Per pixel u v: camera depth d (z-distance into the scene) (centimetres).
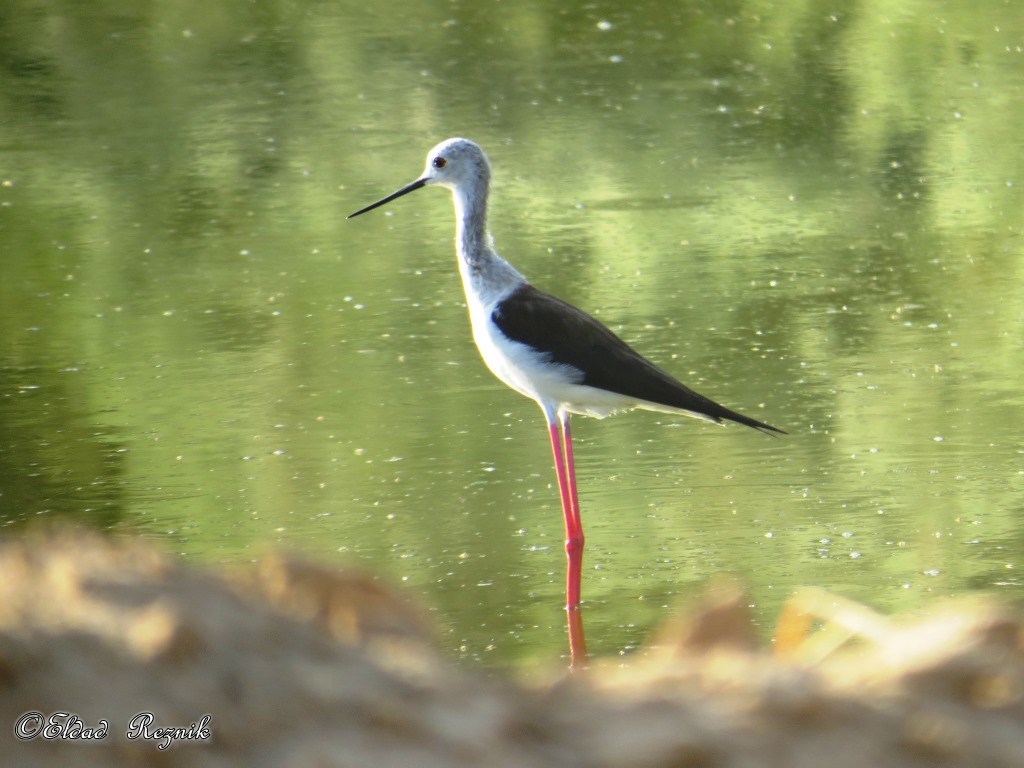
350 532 988
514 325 1063
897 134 2155
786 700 110
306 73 2580
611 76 2522
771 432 1153
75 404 1278
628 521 998
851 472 1060
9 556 114
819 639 126
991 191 1886
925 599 840
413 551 952
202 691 103
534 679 113
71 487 1088
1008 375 1264
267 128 2280
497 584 899
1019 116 2216
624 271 1630
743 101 2352
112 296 1600
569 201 1905
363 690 106
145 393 1302
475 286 1109
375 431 1191
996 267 1603
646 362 1059
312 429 1202
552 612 857
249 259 1725
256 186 2012
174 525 1006
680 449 1136
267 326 1488
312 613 115
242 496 1059
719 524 980
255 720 102
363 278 1645
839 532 955
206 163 2112
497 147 2159
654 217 1828
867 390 1244
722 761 106
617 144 2153
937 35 2698
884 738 108
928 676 112
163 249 1766
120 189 2006
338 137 2230
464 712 106
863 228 1766
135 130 2272
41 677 100
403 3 3012
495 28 2845
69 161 2128
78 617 105
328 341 1437
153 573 113
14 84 2517
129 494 1071
